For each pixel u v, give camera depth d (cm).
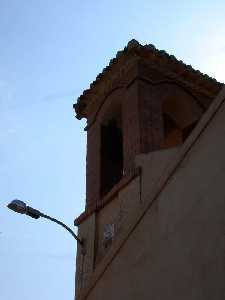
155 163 1406
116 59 1834
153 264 759
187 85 1853
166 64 1825
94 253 1506
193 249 679
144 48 1777
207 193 682
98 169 1767
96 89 1945
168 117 1889
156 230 776
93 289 897
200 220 681
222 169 665
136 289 781
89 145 1888
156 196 798
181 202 734
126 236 848
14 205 1403
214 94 1905
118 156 1852
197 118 1828
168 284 711
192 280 665
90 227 1582
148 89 1745
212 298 624
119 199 1486
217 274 626
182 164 755
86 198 1745
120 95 1812
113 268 862
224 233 632
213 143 697
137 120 1650
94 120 1917
